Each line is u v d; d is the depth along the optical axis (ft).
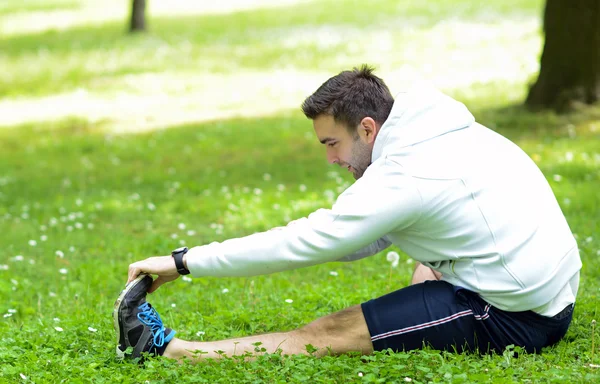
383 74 65.67
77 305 19.83
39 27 100.99
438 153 13.55
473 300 13.69
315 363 13.51
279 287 21.38
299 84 64.39
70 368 13.89
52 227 30.86
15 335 16.28
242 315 17.20
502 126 45.57
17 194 37.55
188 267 13.91
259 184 37.60
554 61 47.83
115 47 83.82
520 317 13.74
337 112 14.07
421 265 16.87
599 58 46.93
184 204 33.88
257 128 51.31
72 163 44.60
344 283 21.39
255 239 13.75
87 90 66.33
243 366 13.78
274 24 93.30
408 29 83.05
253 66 72.33
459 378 12.53
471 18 86.12
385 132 13.92
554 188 32.68
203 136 49.73
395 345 13.92
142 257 26.25
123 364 14.23
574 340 15.15
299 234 13.51
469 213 13.33
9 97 65.46
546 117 45.98
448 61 68.33
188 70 72.02
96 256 26.48
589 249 23.27
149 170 42.11
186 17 103.45
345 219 13.39
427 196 13.26
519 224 13.44
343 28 86.84
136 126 54.24
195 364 14.16
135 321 14.15
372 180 13.56
